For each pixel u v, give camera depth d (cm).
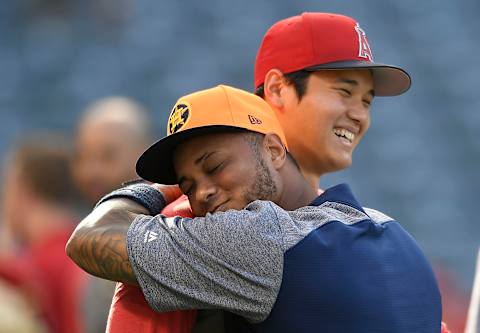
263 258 678
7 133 4041
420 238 3500
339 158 881
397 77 888
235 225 680
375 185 3612
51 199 1270
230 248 675
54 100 4150
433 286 756
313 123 874
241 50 4109
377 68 867
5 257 1181
